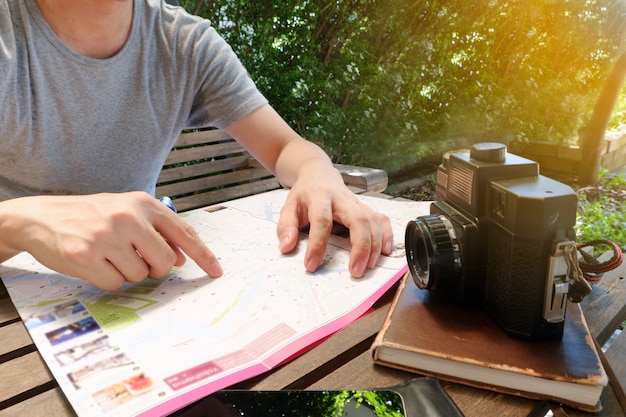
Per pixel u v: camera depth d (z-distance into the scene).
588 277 0.65
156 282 0.66
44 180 1.00
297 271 0.69
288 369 0.49
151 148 1.13
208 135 1.93
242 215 0.93
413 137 3.94
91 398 0.43
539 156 4.21
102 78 0.99
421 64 3.85
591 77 4.59
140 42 1.04
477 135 4.32
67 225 0.62
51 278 0.68
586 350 0.46
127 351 0.50
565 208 0.44
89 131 1.02
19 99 0.91
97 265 0.60
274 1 2.89
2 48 0.87
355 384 0.47
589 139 3.77
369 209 0.80
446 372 0.47
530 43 4.40
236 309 0.59
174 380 0.45
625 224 2.52
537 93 4.46
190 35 1.12
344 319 0.57
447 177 0.59
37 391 0.47
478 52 4.20
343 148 3.55
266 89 2.94
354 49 3.48
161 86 1.09
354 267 0.67
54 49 0.93
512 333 0.48
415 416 0.40
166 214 0.68
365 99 3.53
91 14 0.92
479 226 0.51
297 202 0.83
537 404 0.44
